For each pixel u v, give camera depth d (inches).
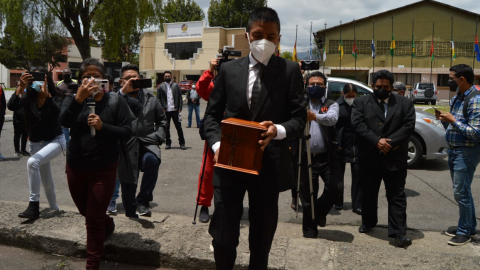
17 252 148.6
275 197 102.0
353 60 1469.0
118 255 142.2
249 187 102.5
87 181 127.3
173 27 1989.4
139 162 181.0
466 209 162.9
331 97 327.3
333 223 193.8
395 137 157.9
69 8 970.1
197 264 135.0
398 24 1441.9
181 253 137.2
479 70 1402.6
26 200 217.9
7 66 1872.5
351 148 209.5
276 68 100.0
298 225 186.9
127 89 171.6
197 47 1950.1
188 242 144.4
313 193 165.8
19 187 244.1
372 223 178.2
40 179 169.6
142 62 2100.1
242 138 94.3
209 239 147.5
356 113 169.2
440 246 163.2
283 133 94.7
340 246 141.7
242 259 131.8
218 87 104.8
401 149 160.9
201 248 140.2
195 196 230.5
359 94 323.9
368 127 165.8
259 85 99.5
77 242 144.1
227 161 95.9
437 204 222.4
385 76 163.0
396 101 163.8
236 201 102.2
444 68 1422.2
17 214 165.5
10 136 444.1
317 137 167.9
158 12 1035.9
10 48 1833.2
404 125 160.2
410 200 229.6
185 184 256.5
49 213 168.7
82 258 144.7
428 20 1427.2
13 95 228.2
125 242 142.9
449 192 246.8
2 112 315.6
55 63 1857.8
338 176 168.2
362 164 169.6
